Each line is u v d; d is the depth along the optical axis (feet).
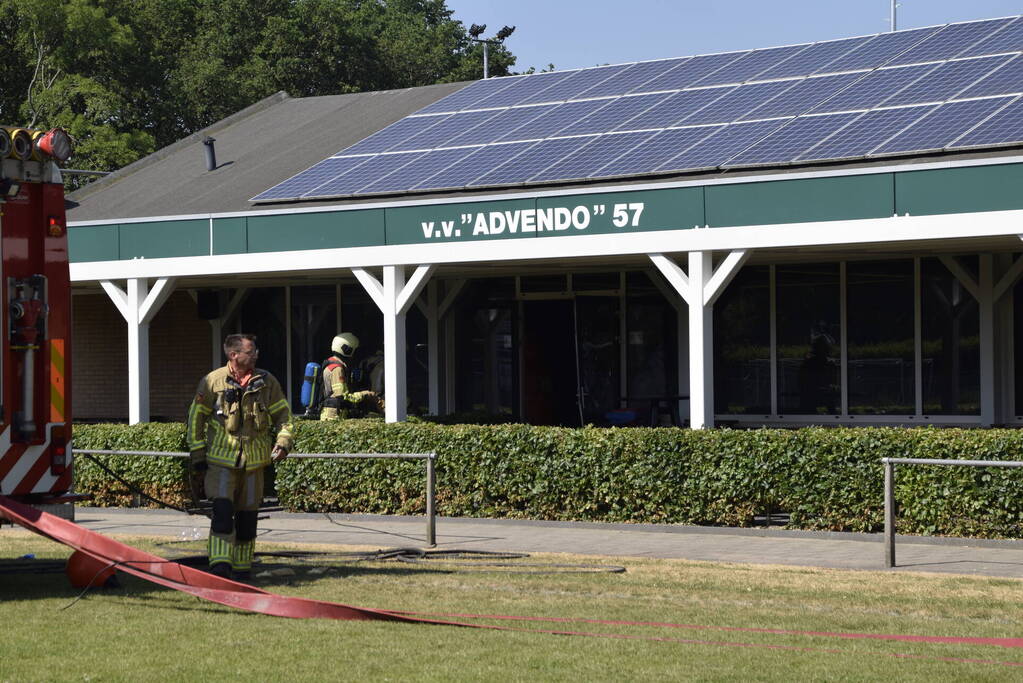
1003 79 62.69
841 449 47.70
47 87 161.17
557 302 78.13
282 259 65.72
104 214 82.07
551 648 28.02
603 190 58.13
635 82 79.97
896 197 52.21
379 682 24.88
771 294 71.92
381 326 82.53
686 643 28.53
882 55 72.43
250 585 35.50
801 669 25.89
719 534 48.80
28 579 38.34
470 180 67.26
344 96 105.09
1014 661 26.71
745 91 72.23
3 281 36.09
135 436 60.49
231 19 194.90
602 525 51.16
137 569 35.78
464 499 54.54
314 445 57.16
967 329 66.39
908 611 32.50
